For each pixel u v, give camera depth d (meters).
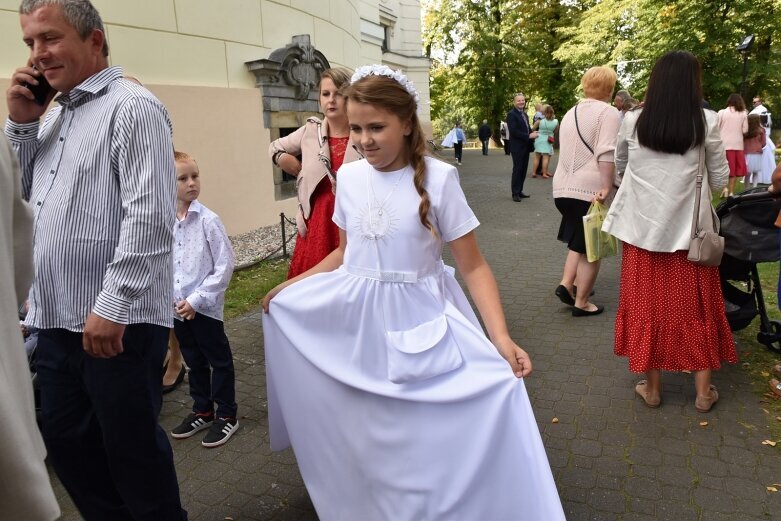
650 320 3.22
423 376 1.92
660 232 3.11
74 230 1.93
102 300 1.84
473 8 31.52
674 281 3.18
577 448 3.01
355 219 2.05
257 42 8.18
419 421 1.93
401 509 1.96
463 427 1.90
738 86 20.09
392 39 19.41
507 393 1.88
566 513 2.52
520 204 11.34
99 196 1.93
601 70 4.59
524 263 6.91
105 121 1.92
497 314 1.97
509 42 31.69
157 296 2.06
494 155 26.39
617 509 2.54
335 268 2.30
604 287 5.72
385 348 1.99
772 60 20.23
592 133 4.51
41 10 1.88
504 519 1.89
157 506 2.17
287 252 7.11
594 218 4.38
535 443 1.84
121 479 2.10
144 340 2.02
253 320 5.01
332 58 10.27
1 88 5.24
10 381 1.26
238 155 7.90
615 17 23.20
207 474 2.91
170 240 1.96
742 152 10.30
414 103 1.93
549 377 3.84
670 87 3.01
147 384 2.06
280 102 8.58
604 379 3.78
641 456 2.92
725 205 3.66
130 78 2.24
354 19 11.59
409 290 1.99
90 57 1.98
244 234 8.10
